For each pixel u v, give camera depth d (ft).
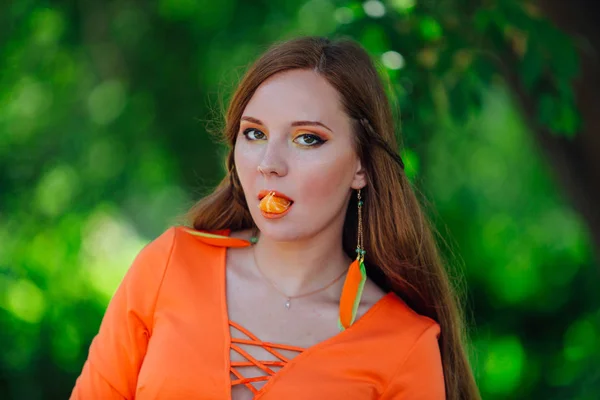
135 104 23.50
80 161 22.56
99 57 22.81
